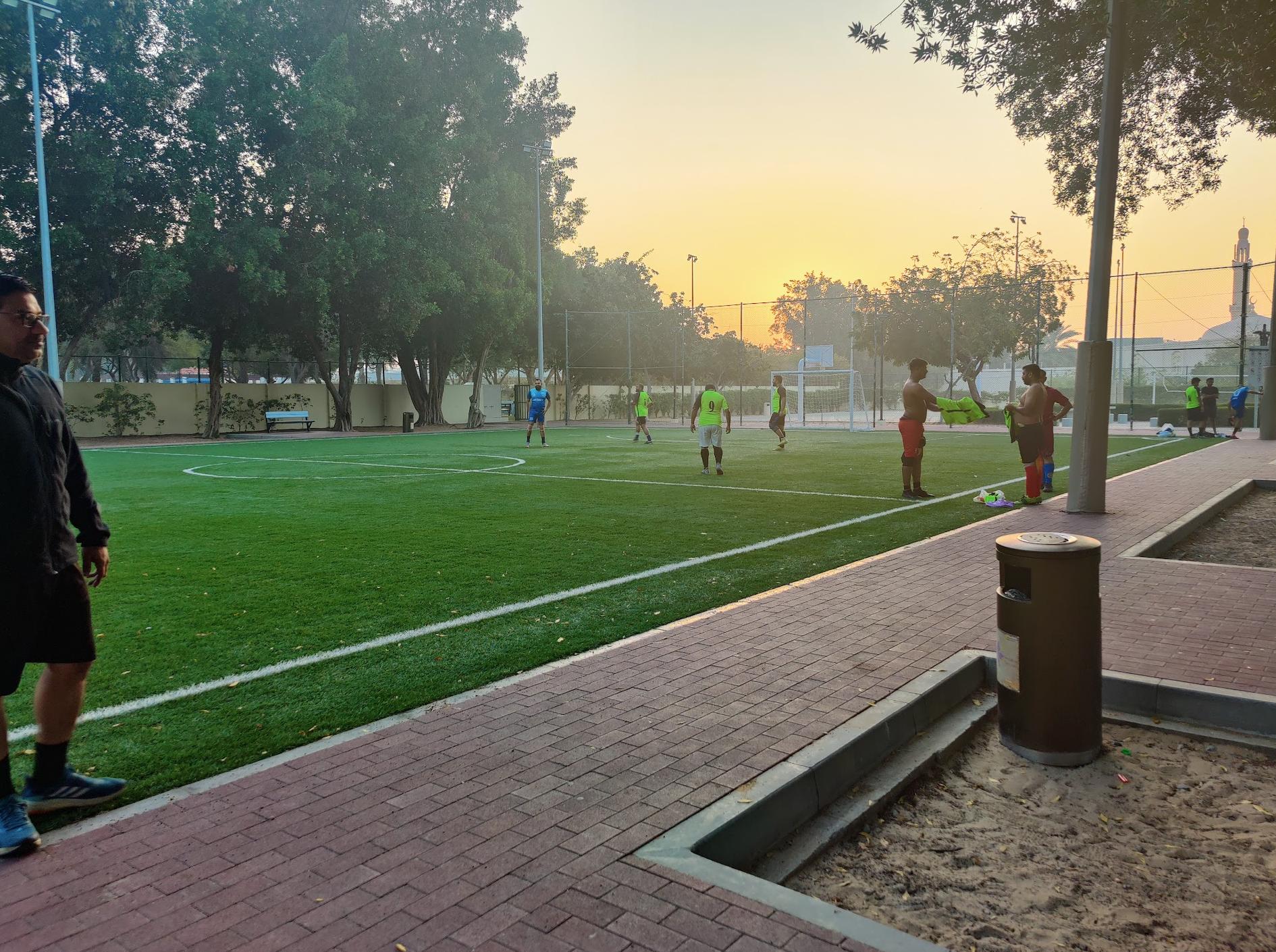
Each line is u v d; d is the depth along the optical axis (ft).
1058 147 44.34
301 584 24.66
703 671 16.17
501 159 137.39
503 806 10.87
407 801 11.06
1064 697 13.26
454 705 14.66
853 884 10.20
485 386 157.69
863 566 25.88
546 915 8.54
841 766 12.30
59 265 92.07
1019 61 34.88
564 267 152.76
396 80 112.47
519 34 131.23
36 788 11.16
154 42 97.76
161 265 90.89
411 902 8.79
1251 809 11.94
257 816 10.75
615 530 33.88
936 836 11.39
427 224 113.80
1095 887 10.10
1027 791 12.64
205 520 37.19
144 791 11.64
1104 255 35.01
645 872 9.31
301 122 100.07
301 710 14.73
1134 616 19.62
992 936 9.14
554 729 13.47
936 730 14.51
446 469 61.46
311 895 8.95
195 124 94.32
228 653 18.10
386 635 19.33
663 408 173.58
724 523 35.76
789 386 181.06
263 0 106.52
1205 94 36.52
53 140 90.22
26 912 8.71
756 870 10.37
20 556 10.35
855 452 76.74
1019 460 67.10
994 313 143.54
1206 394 88.33
